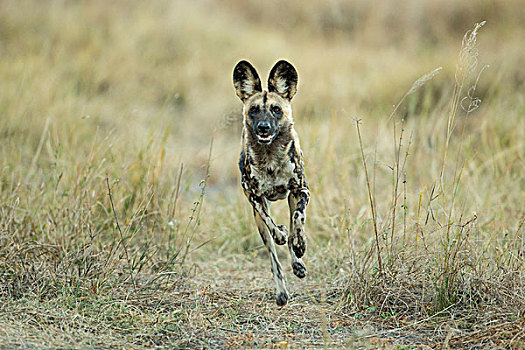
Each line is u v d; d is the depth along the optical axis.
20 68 44.91
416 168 29.25
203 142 40.91
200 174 35.62
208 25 62.16
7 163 24.61
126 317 16.34
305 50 59.41
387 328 16.20
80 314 16.27
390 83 46.34
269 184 17.25
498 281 17.12
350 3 67.81
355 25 65.69
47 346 14.01
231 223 25.98
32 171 24.67
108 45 54.34
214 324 16.45
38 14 56.91
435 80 44.44
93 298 17.09
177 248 22.92
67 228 20.91
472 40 17.67
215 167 36.28
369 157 27.73
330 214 25.20
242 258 23.84
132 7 62.66
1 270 17.88
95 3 61.84
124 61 52.09
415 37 61.72
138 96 47.38
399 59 53.91
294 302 18.44
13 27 54.19
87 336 14.91
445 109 33.25
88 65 49.22
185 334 15.61
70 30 55.44
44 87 39.53
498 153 27.64
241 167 18.02
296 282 20.56
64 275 18.05
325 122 36.31
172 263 20.36
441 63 48.09
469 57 17.92
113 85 47.81
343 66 53.44
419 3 65.19
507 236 20.31
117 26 57.69
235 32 62.59
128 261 19.64
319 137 30.86
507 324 15.23
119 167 24.66
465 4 62.94
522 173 26.67
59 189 22.58
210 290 19.16
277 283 16.56
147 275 20.12
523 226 19.98
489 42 54.56
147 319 16.34
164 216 23.34
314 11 68.56
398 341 15.23
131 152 25.88
